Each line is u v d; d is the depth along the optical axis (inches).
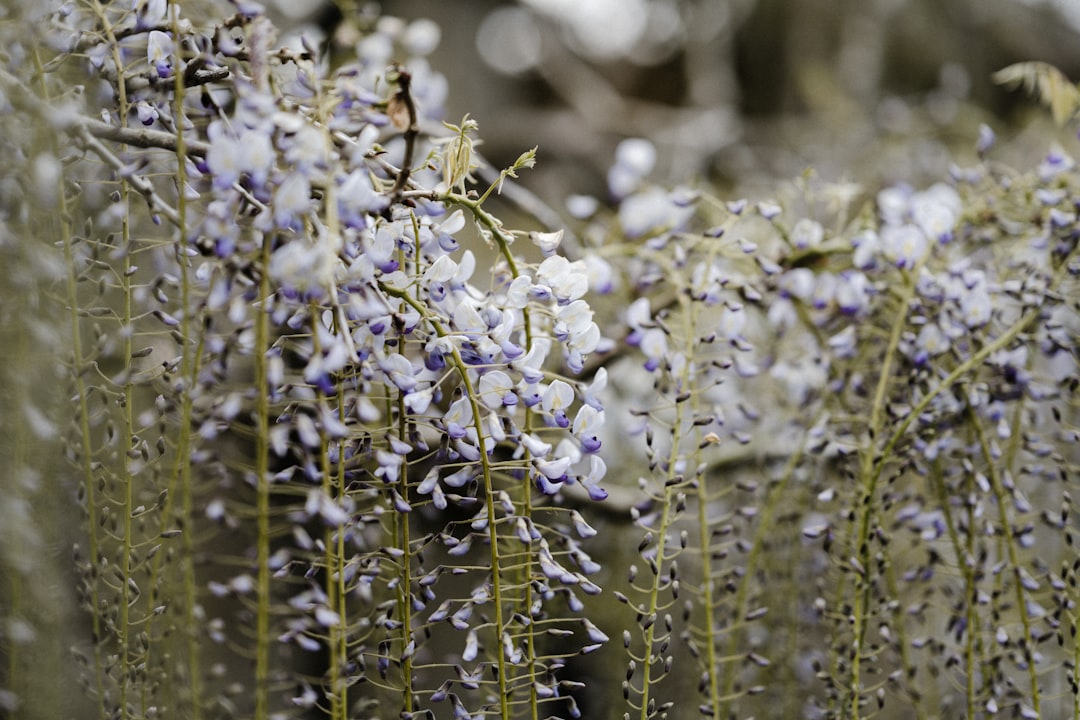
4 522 45.4
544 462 45.5
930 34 160.4
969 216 54.7
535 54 159.0
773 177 103.0
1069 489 51.4
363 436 45.8
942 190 55.2
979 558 52.0
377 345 45.8
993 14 159.5
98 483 48.1
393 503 45.7
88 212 49.9
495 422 45.4
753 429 58.9
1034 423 53.5
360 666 46.6
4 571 46.0
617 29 172.6
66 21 47.0
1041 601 55.5
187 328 44.5
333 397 45.3
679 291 52.1
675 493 50.1
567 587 46.7
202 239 45.1
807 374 55.7
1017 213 54.6
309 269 42.6
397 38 60.3
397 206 46.2
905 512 52.4
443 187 46.3
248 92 43.8
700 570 58.7
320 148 43.1
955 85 121.9
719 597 55.1
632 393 60.1
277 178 43.6
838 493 51.6
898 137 97.5
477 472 46.6
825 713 51.6
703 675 49.9
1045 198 52.8
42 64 46.1
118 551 49.0
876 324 54.4
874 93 149.6
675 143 122.1
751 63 166.6
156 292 46.6
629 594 58.3
